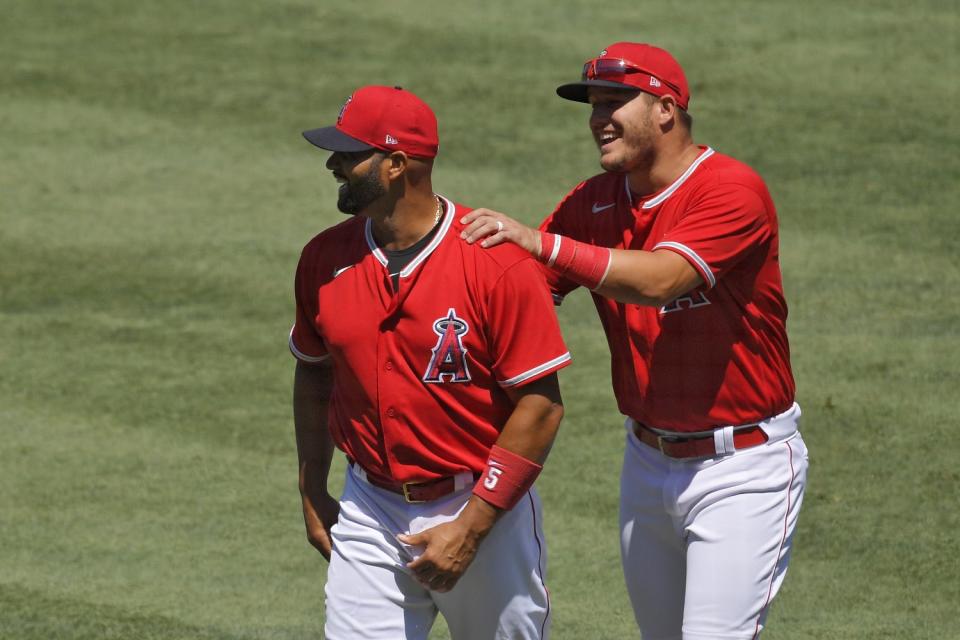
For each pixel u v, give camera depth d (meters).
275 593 18.61
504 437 11.84
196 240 33.50
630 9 48.47
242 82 43.69
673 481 13.29
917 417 23.45
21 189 36.84
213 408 25.50
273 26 48.38
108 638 16.95
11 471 22.94
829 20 46.38
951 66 41.94
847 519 20.31
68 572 19.27
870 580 18.55
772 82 41.38
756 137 37.59
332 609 12.66
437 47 45.69
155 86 43.72
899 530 19.91
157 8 50.44
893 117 38.56
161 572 19.30
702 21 46.84
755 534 12.93
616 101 13.01
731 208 12.55
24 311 30.06
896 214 32.91
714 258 12.46
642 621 14.28
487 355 11.86
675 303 12.92
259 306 30.02
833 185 34.62
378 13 49.25
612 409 24.80
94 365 27.39
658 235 13.14
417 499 12.20
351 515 12.64
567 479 22.27
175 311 29.94
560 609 18.05
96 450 23.84
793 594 18.22
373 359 11.98
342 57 45.22
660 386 13.15
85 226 34.47
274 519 21.28
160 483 22.55
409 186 11.76
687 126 13.17
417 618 12.65
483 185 35.41
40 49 46.81
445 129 39.34
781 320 13.23
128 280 31.48
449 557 11.79
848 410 23.84
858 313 27.98
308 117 41.09
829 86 40.84
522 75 43.16
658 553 13.88
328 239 12.45
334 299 12.12
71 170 38.12
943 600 17.89
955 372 25.14
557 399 11.97
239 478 22.78
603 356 27.08
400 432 12.02
